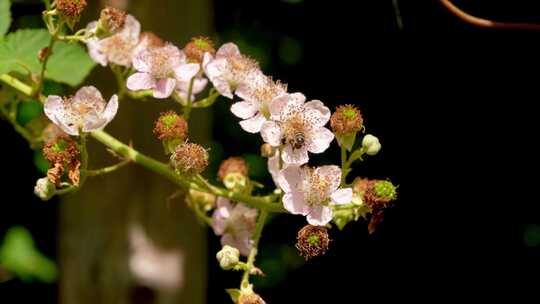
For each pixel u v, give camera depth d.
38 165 1.11
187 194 0.75
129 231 0.87
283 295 1.28
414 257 1.29
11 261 1.12
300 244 0.70
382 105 1.25
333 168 0.70
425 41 1.22
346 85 1.24
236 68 0.74
